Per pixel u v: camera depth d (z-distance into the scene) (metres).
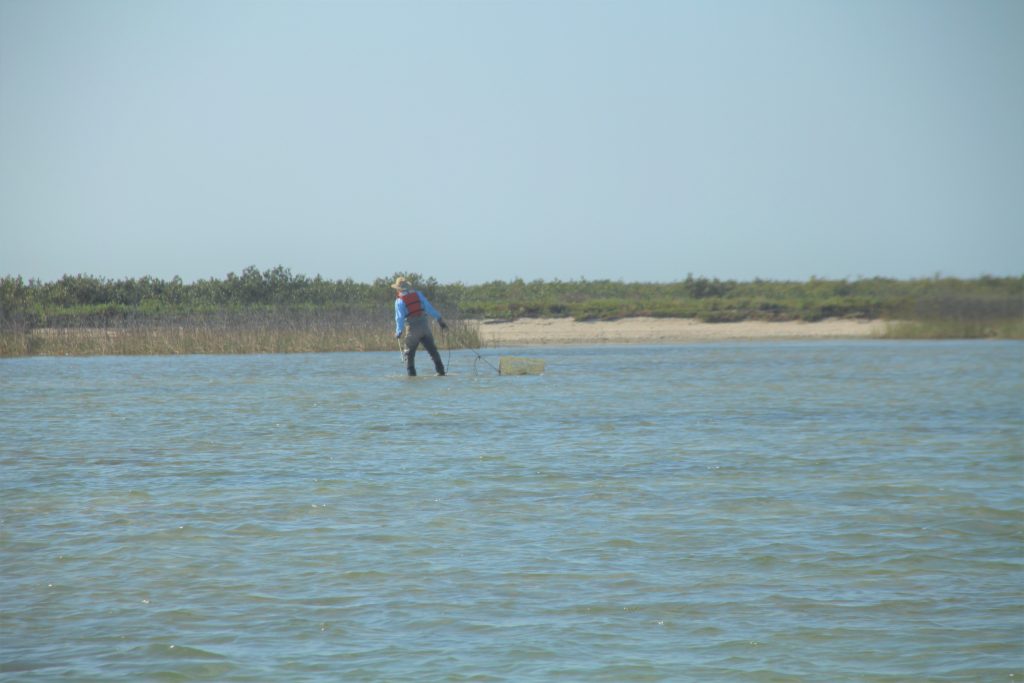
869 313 185.75
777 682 19.55
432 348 92.25
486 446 48.44
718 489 37.28
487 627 22.50
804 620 22.89
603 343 159.88
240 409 65.62
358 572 26.52
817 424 56.94
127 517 32.75
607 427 55.69
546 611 23.53
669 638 21.83
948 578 25.95
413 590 25.02
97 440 51.03
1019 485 37.91
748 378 91.38
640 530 30.86
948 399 71.88
